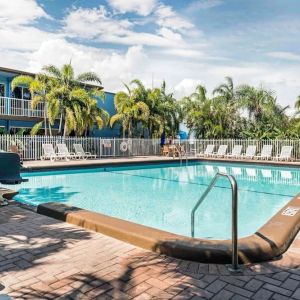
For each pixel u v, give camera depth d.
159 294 2.93
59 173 14.80
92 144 20.09
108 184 12.27
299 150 18.83
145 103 23.83
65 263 3.59
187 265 3.54
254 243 3.72
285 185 12.21
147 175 14.89
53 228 4.84
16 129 22.25
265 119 24.44
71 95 18.91
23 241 4.28
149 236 4.05
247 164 18.73
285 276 3.27
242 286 3.07
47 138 18.06
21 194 10.14
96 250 3.97
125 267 3.49
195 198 9.75
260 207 8.52
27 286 3.07
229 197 9.91
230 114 25.14
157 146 24.17
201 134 25.97
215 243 3.77
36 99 18.86
